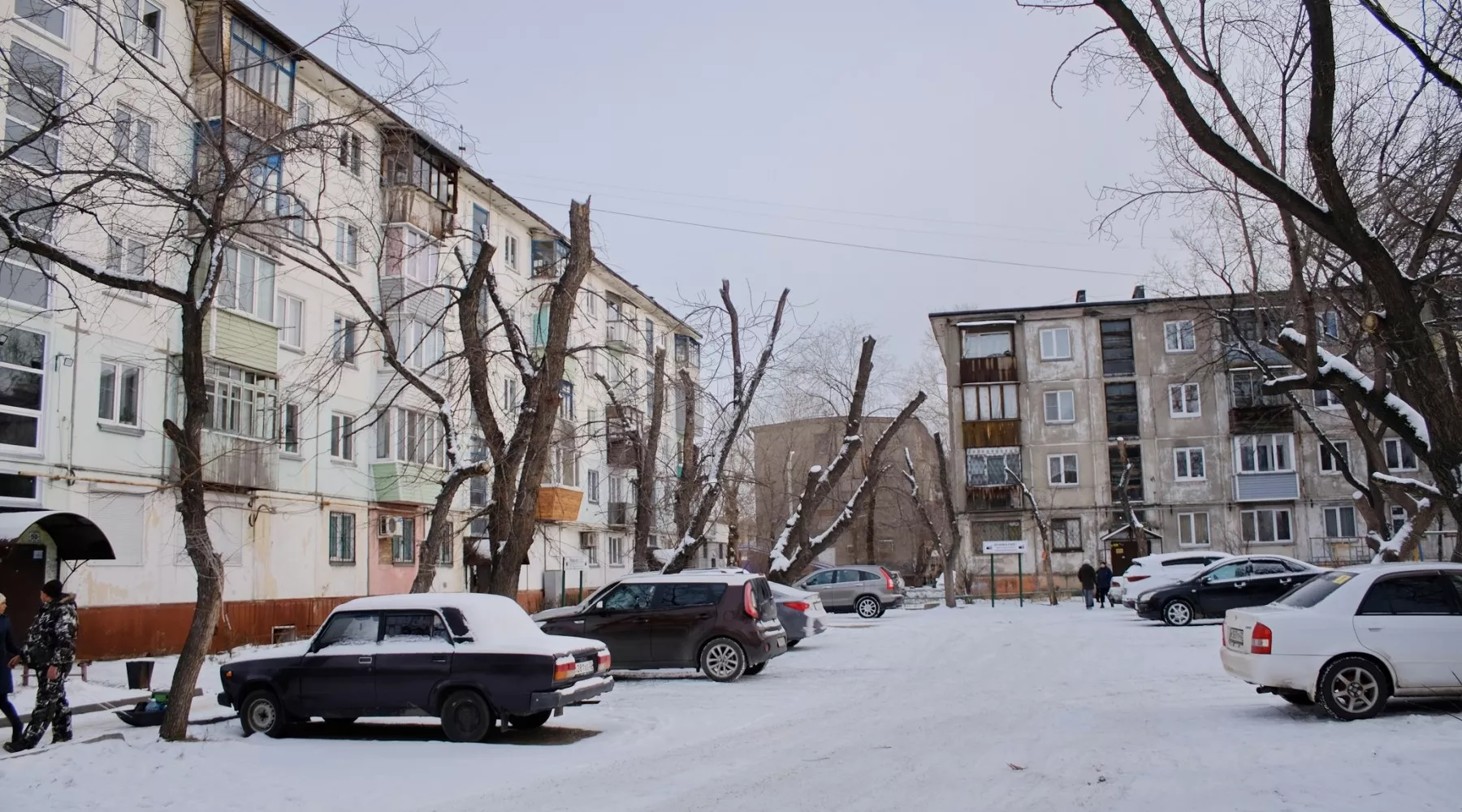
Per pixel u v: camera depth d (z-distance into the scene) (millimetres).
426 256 30578
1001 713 12086
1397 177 14047
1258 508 45750
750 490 49281
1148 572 29078
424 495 31078
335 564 28516
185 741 10938
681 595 16734
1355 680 10477
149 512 22406
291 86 25391
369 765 9625
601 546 44375
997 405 48438
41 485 19844
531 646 11148
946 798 7727
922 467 58906
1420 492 19984
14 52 18156
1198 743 9578
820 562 63688
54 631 11227
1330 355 15922
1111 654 18703
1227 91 12227
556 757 9992
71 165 13422
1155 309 47688
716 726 11805
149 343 22516
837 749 10016
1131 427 47375
